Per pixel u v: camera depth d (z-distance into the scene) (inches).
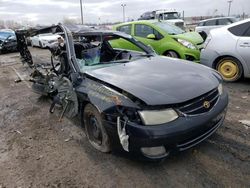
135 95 103.8
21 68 361.1
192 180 103.3
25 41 238.1
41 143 142.6
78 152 130.1
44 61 219.1
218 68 236.2
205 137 111.3
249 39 210.4
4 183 110.8
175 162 115.1
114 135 108.3
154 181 104.6
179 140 100.3
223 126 144.6
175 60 151.4
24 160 127.0
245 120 151.1
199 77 121.6
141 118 99.8
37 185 108.0
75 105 135.2
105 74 128.9
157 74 124.6
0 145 144.6
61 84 155.9
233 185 98.7
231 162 112.4
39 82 204.5
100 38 179.5
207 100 110.2
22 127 166.1
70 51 147.2
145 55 169.0
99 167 116.4
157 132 97.3
